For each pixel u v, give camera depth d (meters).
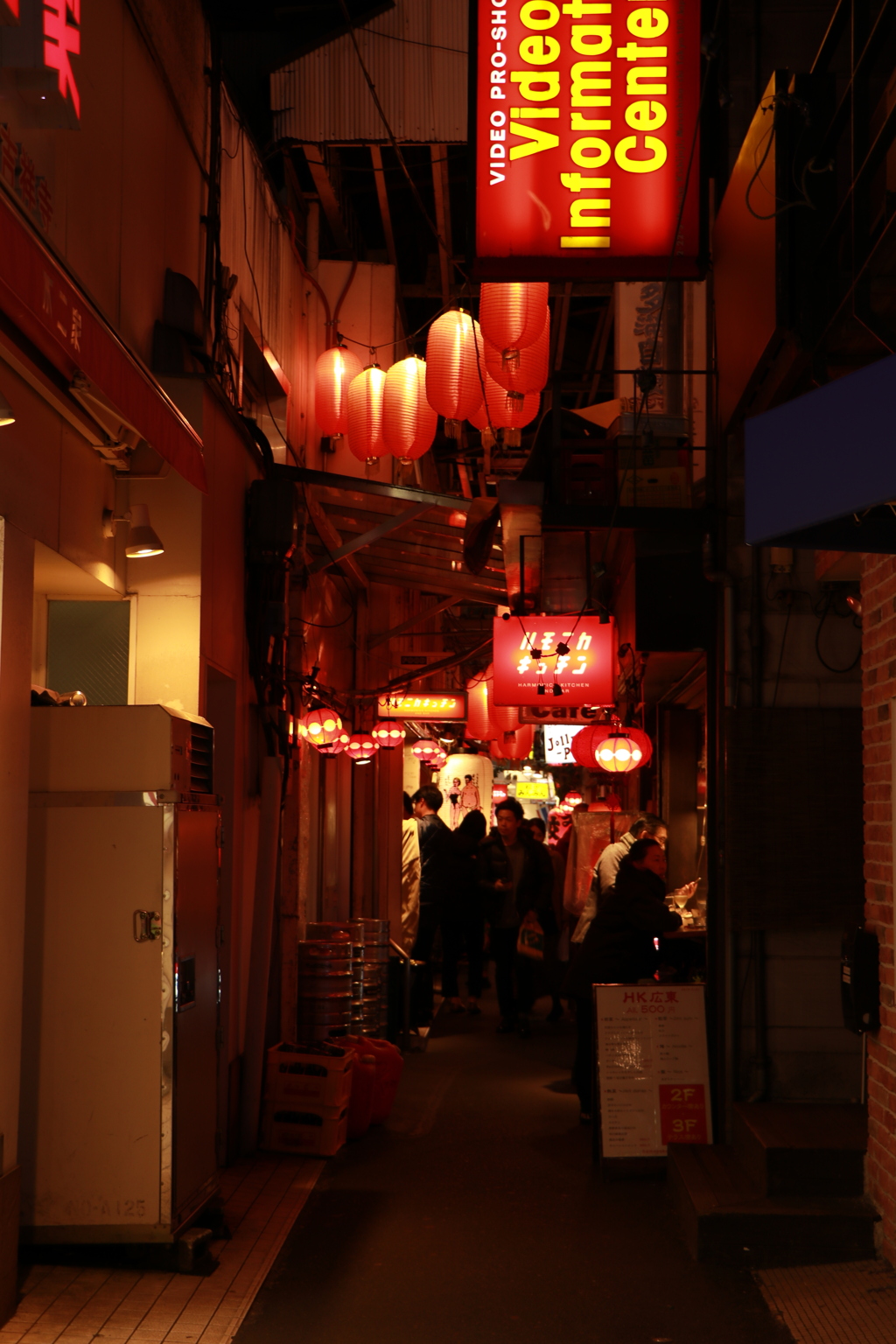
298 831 8.46
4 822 4.39
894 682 5.12
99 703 6.10
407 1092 8.70
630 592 7.80
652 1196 6.26
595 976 7.76
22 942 4.58
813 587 7.07
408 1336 4.39
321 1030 8.34
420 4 10.70
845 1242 5.22
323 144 10.65
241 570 7.25
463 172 12.43
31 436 4.77
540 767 26.56
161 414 4.95
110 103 5.62
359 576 11.41
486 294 6.70
